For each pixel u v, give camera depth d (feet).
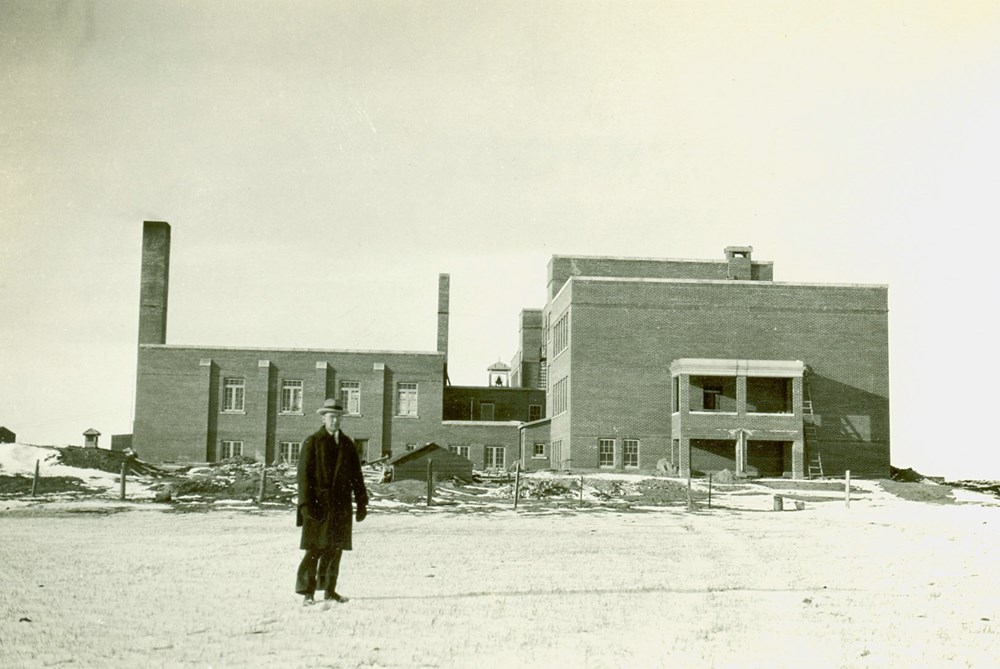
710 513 106.52
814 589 44.06
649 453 190.90
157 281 239.71
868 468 191.83
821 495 143.95
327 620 33.94
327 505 37.27
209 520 81.92
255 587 41.78
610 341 193.06
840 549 64.08
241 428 218.18
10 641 29.73
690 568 51.78
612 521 90.38
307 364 221.25
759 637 32.14
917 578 48.57
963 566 54.19
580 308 193.36
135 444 216.13
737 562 55.21
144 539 63.98
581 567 51.49
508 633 32.04
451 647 29.71
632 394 192.13
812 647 30.60
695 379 192.65
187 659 27.71
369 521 84.74
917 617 36.55
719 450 191.21
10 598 37.76
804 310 194.39
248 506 101.19
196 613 35.06
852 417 192.65
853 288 195.11
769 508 118.42
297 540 64.23
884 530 81.82
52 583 42.11
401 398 223.92
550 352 230.27
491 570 49.60
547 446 223.10
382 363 222.89
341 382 222.07
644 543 67.00
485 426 224.33
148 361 218.18
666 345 193.36
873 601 40.32
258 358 220.64
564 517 95.71
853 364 193.67
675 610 37.29
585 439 190.90
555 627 33.32
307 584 37.35
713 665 27.84
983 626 34.53
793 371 184.14
